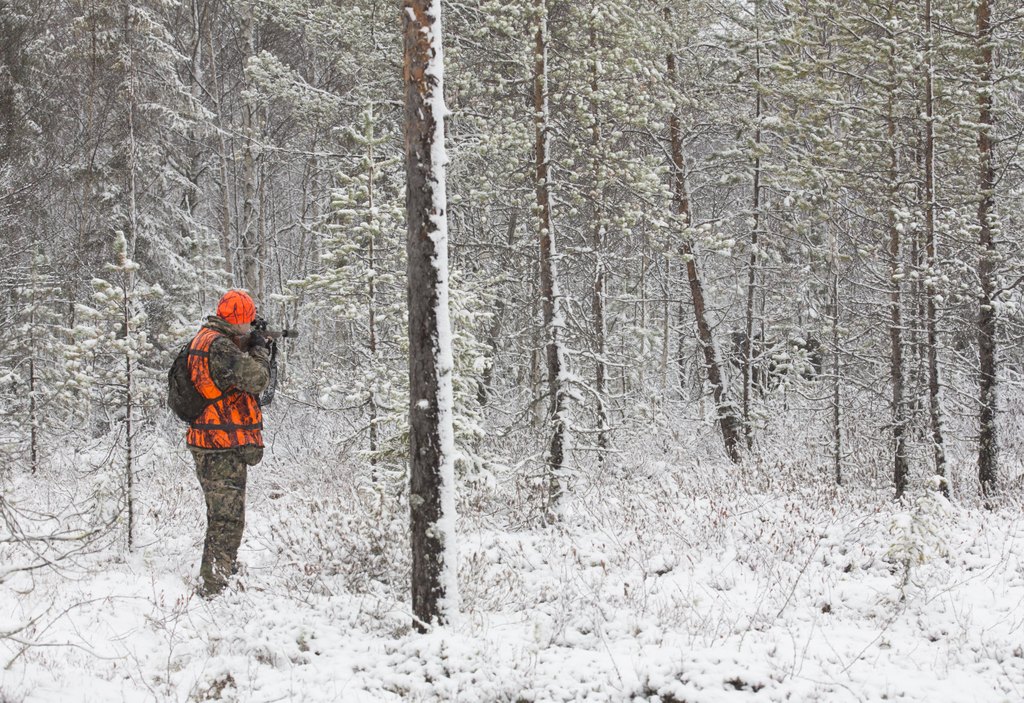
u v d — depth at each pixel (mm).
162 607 5820
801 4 12617
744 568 7688
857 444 14812
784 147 14227
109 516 7125
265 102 19109
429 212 5820
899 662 5625
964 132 12078
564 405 10242
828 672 5402
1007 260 12516
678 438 16031
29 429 11195
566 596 6688
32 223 17812
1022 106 14094
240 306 6457
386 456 8648
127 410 7488
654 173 11492
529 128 11109
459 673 5227
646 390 18281
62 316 14359
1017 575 7301
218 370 6176
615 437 14375
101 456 10758
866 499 10711
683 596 6793
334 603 6238
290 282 10039
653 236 11797
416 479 5828
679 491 10656
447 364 5875
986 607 6566
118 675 4906
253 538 7809
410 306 5879
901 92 12242
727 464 13844
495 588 6832
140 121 17094
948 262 12086
